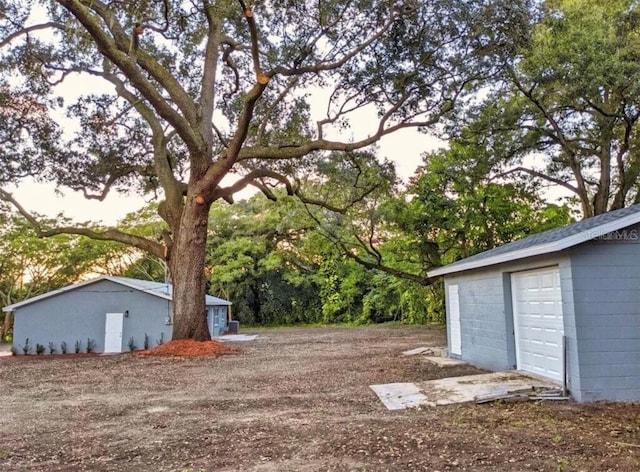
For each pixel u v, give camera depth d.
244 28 12.91
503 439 4.52
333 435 4.73
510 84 15.70
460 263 10.62
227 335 24.95
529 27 11.46
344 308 34.50
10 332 29.64
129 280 20.75
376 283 32.62
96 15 12.53
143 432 5.19
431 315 28.73
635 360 6.44
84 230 16.36
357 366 10.55
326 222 22.42
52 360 15.03
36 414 6.39
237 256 33.47
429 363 10.69
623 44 13.35
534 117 17.08
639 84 12.74
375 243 25.08
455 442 4.41
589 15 13.77
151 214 29.59
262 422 5.46
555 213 20.86
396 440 4.50
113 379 9.62
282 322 35.59
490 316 9.47
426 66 12.76
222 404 6.76
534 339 8.05
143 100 15.59
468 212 20.44
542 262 7.48
